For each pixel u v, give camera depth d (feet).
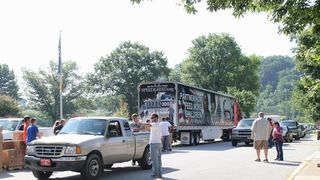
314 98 84.23
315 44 44.47
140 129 64.54
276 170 56.75
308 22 34.94
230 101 144.36
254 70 315.78
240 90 306.96
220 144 118.83
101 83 331.98
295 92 128.26
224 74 307.78
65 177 51.34
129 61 327.67
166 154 81.92
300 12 33.91
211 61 311.06
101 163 48.96
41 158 46.52
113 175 52.29
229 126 140.87
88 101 344.28
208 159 71.72
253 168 58.95
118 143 51.85
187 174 52.80
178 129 102.99
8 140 61.46
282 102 582.35
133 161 61.57
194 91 113.91
